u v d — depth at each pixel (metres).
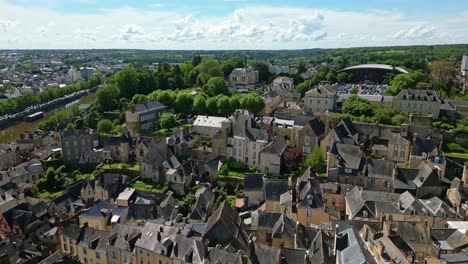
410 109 163.50
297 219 89.00
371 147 128.50
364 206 85.62
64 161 150.38
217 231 78.00
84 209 103.56
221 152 135.62
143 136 162.00
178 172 122.00
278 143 127.81
